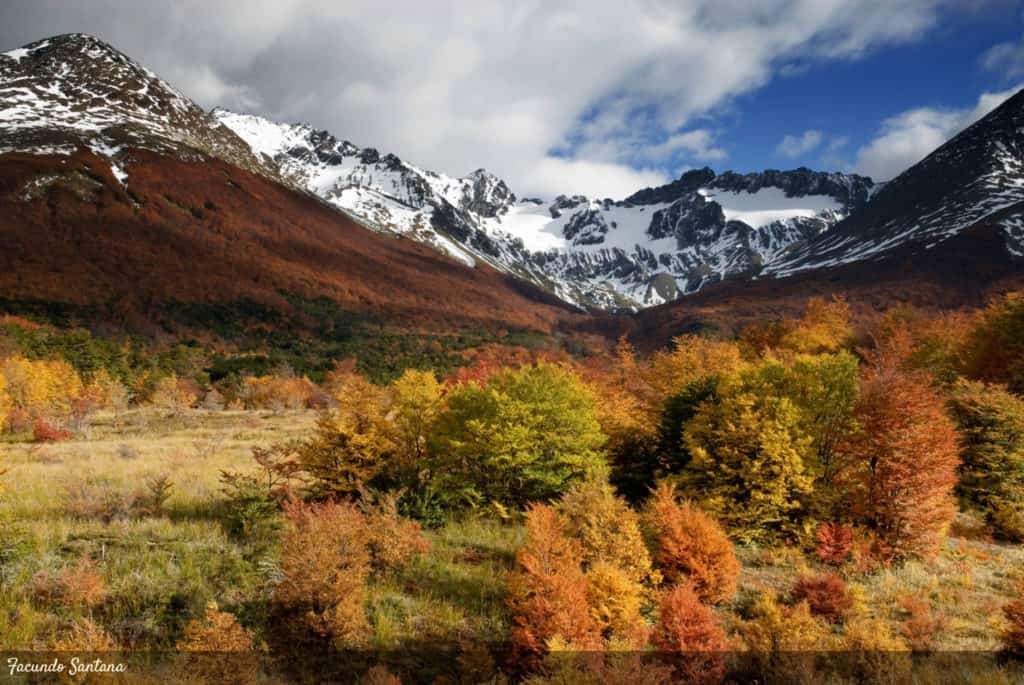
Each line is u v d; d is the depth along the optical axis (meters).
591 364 64.50
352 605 10.89
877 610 14.30
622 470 23.67
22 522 13.75
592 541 13.97
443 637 11.43
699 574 13.81
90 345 69.19
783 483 18.38
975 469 23.22
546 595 11.34
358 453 17.81
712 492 19.14
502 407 19.69
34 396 41.03
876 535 18.14
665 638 11.14
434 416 20.38
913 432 17.83
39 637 9.36
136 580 11.31
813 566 17.08
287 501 15.84
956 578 16.50
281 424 40.72
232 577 11.80
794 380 21.98
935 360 37.72
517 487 20.14
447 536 16.67
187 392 58.56
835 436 20.52
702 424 20.55
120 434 35.25
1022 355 31.61
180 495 17.88
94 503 15.63
